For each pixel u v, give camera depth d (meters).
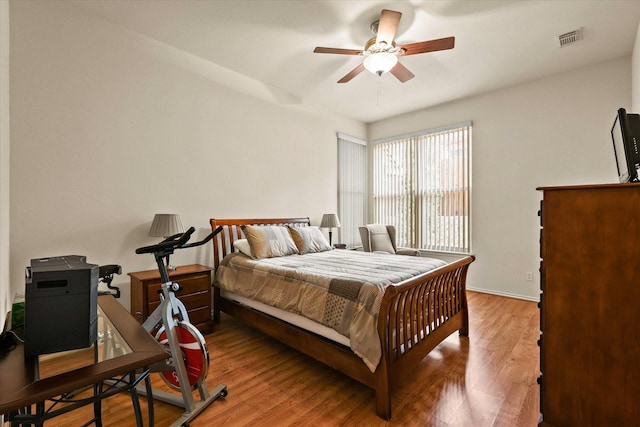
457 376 2.15
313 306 2.14
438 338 2.40
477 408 1.80
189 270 2.90
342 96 4.41
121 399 1.89
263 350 2.60
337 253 3.59
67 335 0.99
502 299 3.99
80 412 1.76
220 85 3.53
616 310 1.32
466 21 2.63
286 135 4.27
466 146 4.45
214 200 3.49
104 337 1.14
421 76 3.73
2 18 1.50
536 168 3.85
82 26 2.57
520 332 2.93
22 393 0.76
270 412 1.78
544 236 1.50
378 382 1.75
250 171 3.84
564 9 2.49
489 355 2.47
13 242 2.24
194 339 1.81
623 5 2.43
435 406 1.83
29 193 2.31
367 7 2.47
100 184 2.67
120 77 2.78
